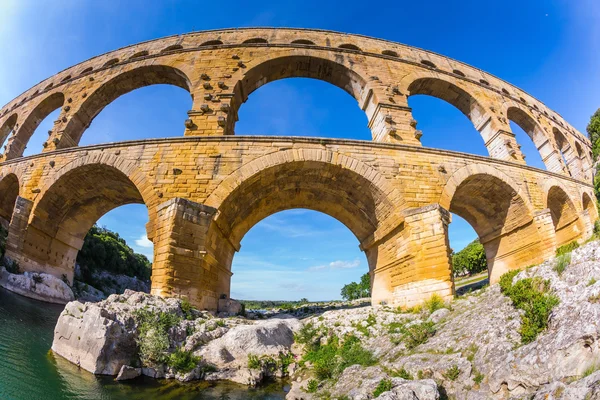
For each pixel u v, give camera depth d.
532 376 7.79
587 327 7.77
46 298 23.70
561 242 31.77
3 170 26.34
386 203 21.00
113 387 10.62
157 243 17.97
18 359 11.95
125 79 28.61
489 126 30.19
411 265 19.23
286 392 11.70
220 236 21.14
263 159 20.36
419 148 22.36
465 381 8.86
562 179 29.80
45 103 31.81
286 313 31.20
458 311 14.33
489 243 29.62
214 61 26.92
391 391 8.23
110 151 21.55
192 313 15.62
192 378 11.96
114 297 14.55
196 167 20.06
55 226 25.95
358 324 17.44
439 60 32.59
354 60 28.25
